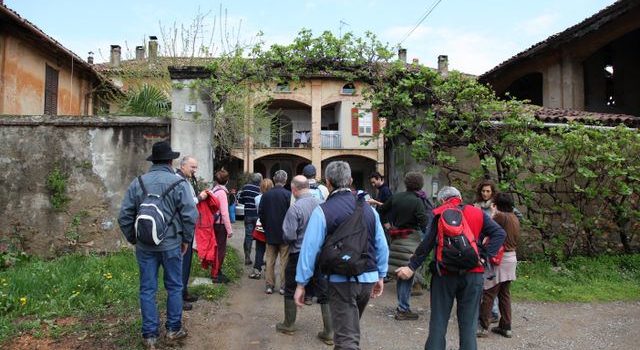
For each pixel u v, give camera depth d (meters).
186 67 8.11
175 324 4.59
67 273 6.47
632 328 5.65
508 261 5.22
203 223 6.48
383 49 8.04
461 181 8.63
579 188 8.38
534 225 8.62
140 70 13.48
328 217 3.61
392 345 4.95
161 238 4.32
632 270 8.25
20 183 8.03
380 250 3.84
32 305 5.30
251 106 17.11
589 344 5.12
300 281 3.58
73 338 4.60
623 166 8.52
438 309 4.08
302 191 5.38
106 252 7.99
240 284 7.24
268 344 4.86
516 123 7.88
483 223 4.23
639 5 12.27
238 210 20.25
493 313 5.77
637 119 9.40
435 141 8.23
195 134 8.09
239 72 8.04
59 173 8.06
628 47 16.58
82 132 8.16
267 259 6.79
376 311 6.13
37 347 4.40
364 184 31.95
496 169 8.33
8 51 12.38
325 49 7.96
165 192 4.47
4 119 8.03
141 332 4.68
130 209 4.43
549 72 15.70
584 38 14.38
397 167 8.97
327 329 4.86
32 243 7.96
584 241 9.03
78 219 8.02
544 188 8.73
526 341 5.18
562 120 9.01
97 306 5.44
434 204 8.32
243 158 28.45
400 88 8.02
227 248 9.76
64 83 15.73
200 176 8.00
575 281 7.67
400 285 5.79
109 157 8.15
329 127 32.25
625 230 9.11
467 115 7.91
